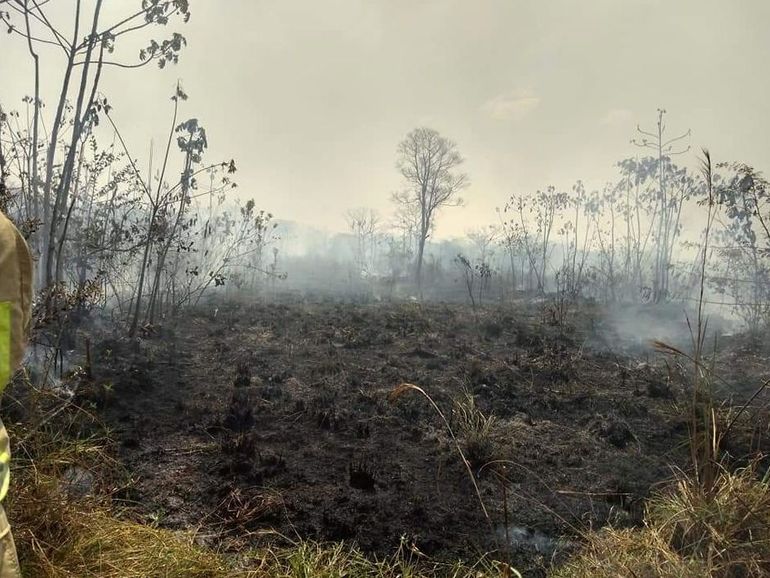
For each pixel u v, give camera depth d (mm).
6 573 1539
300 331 8305
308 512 3203
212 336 7684
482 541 3027
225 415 4633
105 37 6012
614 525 3174
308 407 4949
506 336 8648
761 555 2451
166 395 5066
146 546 2617
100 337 6883
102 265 7414
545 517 3311
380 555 2850
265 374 5969
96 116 6641
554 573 2719
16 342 1540
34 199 6883
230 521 3068
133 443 3973
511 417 4938
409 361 6797
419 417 4840
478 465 3943
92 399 4527
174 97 7445
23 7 5555
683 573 2357
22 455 2943
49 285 4551
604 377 6320
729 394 5730
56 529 2547
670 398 5508
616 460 4102
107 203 8164
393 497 3439
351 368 6352
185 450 3949
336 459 3951
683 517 2797
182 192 7750
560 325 9258
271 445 4137
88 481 3145
